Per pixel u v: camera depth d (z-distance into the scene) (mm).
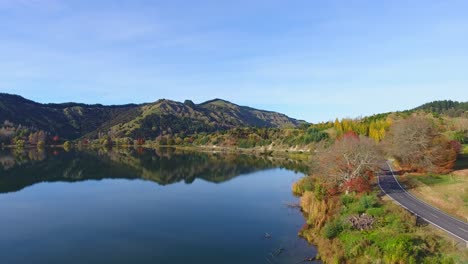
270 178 113750
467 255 37375
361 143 72000
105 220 65125
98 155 194750
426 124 87812
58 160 165250
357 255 41344
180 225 61750
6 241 53750
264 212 69750
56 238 55156
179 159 173875
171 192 91938
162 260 46281
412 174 83312
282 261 45156
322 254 45406
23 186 100062
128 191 93438
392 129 106750
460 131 141000
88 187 99188
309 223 57562
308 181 85812
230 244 51750
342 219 51125
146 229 59531
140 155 196625
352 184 65438
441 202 59000
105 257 47469
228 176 118562
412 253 38594
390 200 61344
